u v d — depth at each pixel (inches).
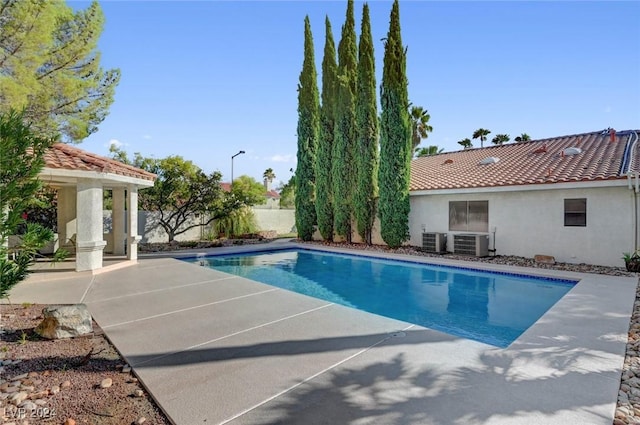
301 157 800.9
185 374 149.8
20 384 141.0
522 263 471.5
